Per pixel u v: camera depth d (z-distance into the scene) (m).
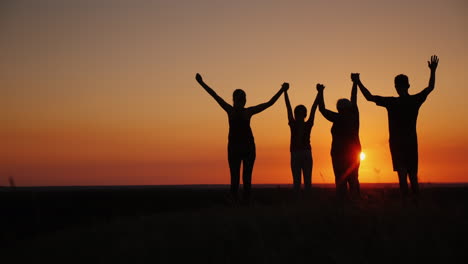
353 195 9.86
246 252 7.05
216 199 12.89
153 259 7.09
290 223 7.78
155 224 8.69
